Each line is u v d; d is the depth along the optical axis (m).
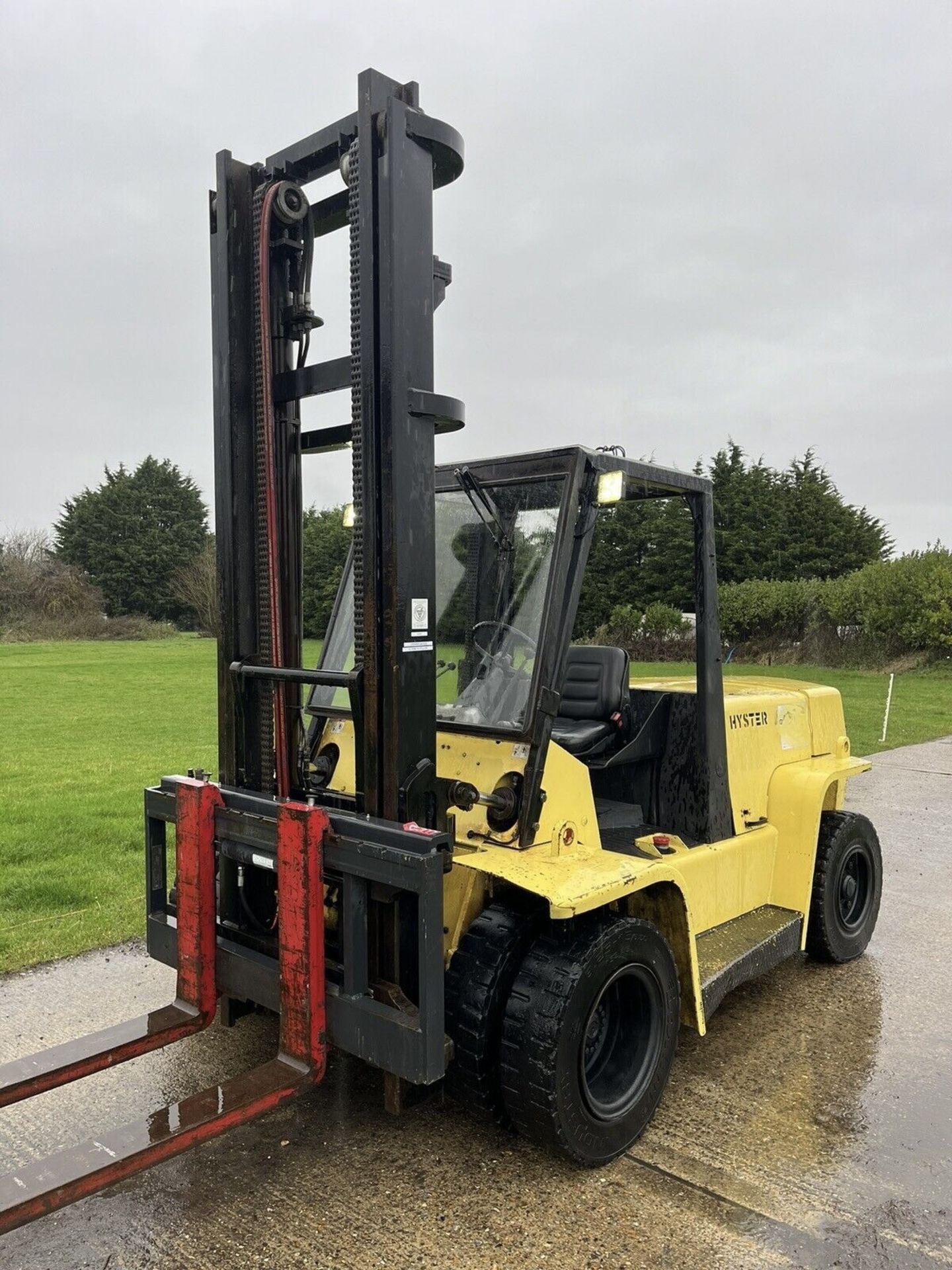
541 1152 3.08
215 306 3.35
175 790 3.34
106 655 31.97
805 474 33.66
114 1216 2.75
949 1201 2.85
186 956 3.19
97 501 52.53
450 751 3.32
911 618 23.23
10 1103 2.64
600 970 2.94
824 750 5.09
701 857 3.85
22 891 5.87
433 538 2.93
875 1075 3.66
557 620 3.17
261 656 3.40
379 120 2.79
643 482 3.58
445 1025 2.95
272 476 3.22
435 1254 2.58
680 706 4.07
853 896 4.93
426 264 2.88
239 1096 2.64
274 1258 2.56
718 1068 3.71
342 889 2.79
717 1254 2.59
